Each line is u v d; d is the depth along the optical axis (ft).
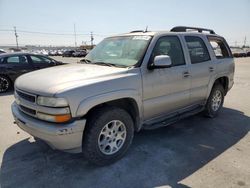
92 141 9.73
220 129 15.10
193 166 10.56
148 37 12.26
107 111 10.02
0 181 9.39
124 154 11.35
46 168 10.33
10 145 12.65
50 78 9.94
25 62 29.37
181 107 14.15
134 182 9.38
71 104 8.84
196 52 14.88
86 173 9.96
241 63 83.61
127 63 11.56
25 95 9.93
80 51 162.30
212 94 16.58
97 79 9.81
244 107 20.58
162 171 10.14
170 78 12.55
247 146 12.65
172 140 13.30
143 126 11.97
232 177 9.74
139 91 11.05
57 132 8.77
